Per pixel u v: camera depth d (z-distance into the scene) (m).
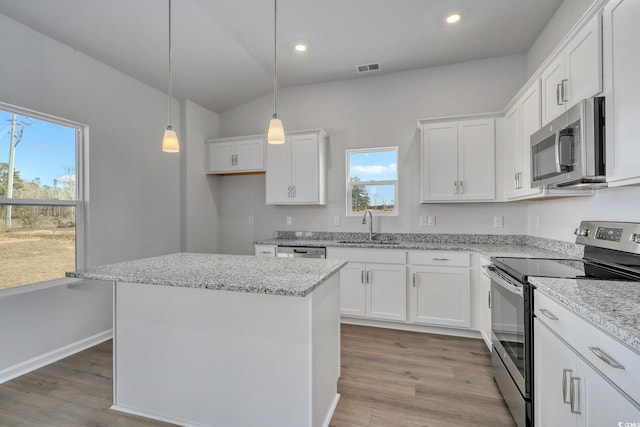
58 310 2.57
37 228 2.48
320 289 1.65
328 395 1.80
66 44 2.61
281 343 1.56
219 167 4.12
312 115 4.00
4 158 2.31
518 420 1.63
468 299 2.88
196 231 4.00
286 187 3.80
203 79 3.56
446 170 3.18
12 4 2.15
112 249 3.00
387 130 3.72
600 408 0.99
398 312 3.10
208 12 2.57
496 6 2.53
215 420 1.68
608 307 1.03
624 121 1.34
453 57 3.35
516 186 2.71
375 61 3.43
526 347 1.54
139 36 2.71
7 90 2.24
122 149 3.11
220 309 1.66
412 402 1.93
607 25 1.46
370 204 3.83
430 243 3.32
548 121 2.12
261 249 3.59
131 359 1.84
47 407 1.90
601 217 1.98
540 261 2.02
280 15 2.64
